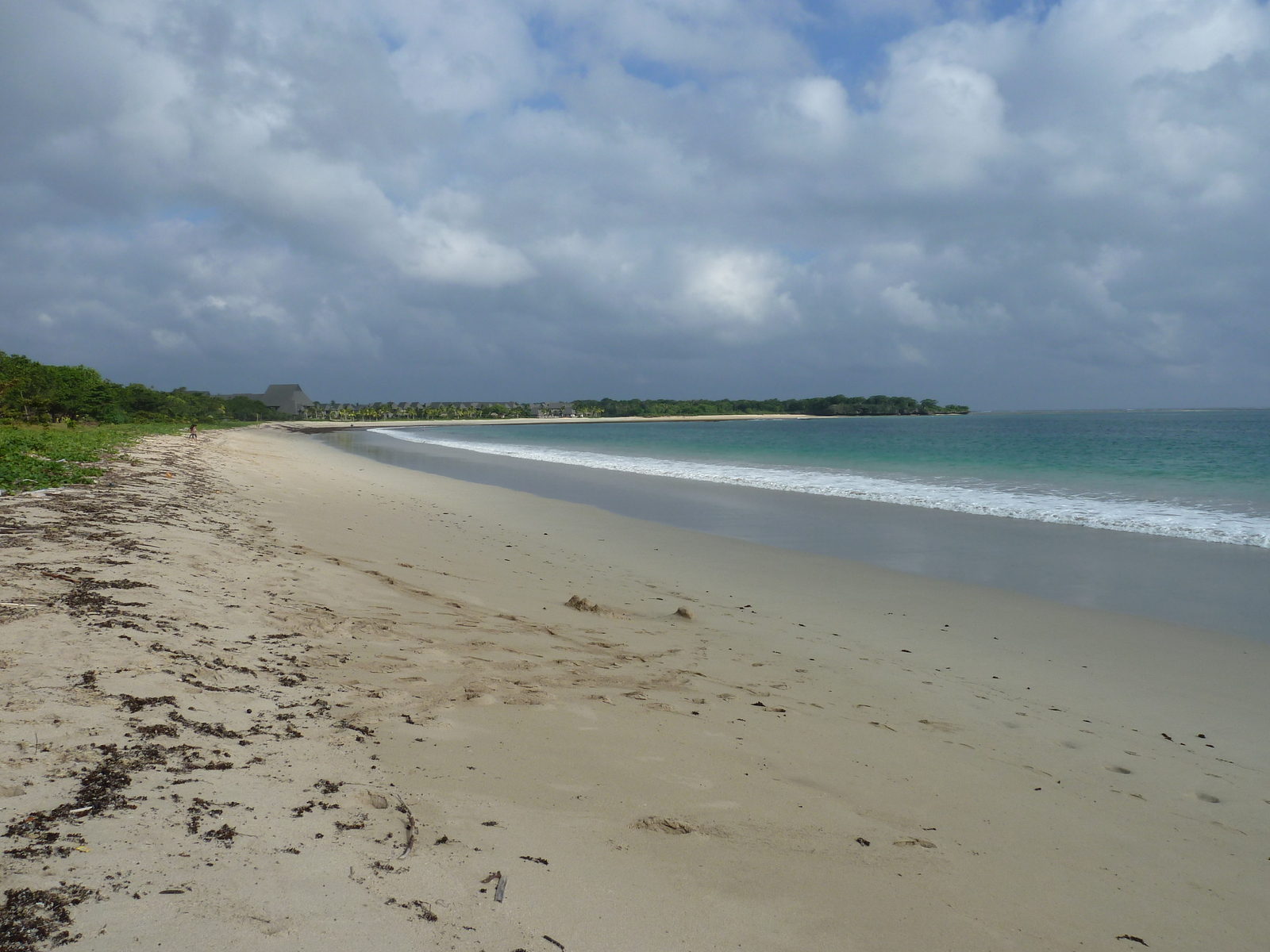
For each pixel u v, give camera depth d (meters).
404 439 76.38
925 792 4.48
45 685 3.83
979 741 5.49
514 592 9.28
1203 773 5.18
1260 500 20.20
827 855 3.54
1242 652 7.95
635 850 3.32
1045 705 6.41
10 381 52.91
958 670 7.26
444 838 3.13
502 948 2.45
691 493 22.52
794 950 2.75
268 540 10.33
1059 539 14.64
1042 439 61.50
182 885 2.43
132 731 3.54
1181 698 6.67
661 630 8.04
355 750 3.91
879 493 22.44
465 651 6.30
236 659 5.05
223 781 3.25
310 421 165.50
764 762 4.64
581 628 7.79
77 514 9.60
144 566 7.01
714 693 5.99
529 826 3.38
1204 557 12.88
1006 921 3.18
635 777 4.14
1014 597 10.27
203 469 21.34
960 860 3.69
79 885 2.31
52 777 2.96
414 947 2.35
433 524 14.78
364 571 9.21
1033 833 4.10
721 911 2.93
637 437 83.56
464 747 4.21
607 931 2.66
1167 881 3.74
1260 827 4.43
